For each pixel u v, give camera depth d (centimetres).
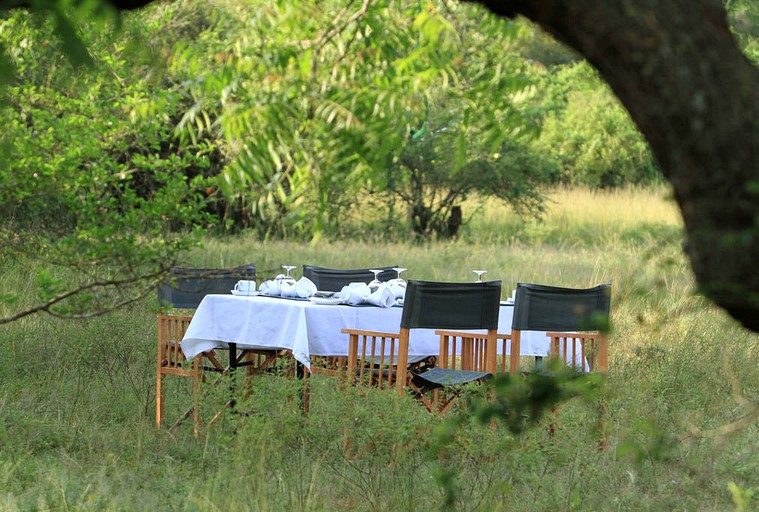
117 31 411
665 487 1000
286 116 469
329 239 3462
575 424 979
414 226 4081
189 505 892
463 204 4588
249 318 1210
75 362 1495
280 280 1328
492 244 3734
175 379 1456
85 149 886
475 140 3128
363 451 991
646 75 381
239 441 966
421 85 475
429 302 1103
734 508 949
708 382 1391
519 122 498
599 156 5575
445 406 1121
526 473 926
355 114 469
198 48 498
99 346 1527
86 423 1220
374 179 464
